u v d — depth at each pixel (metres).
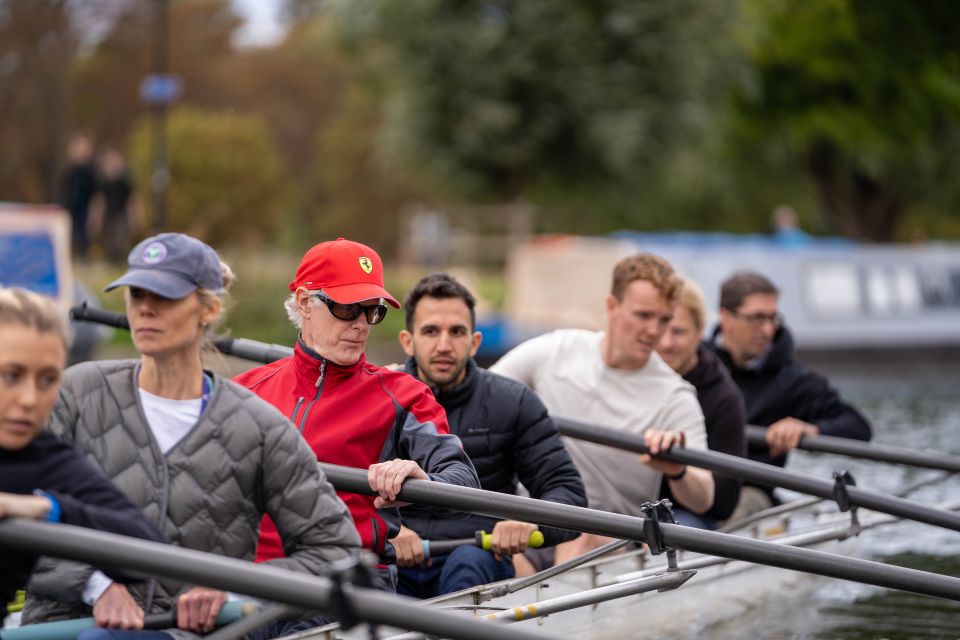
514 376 17.16
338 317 12.54
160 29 57.81
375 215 158.50
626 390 16.56
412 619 8.02
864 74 78.06
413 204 153.00
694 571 12.30
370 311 12.65
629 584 12.30
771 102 81.12
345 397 12.67
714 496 16.91
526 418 14.61
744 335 20.03
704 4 73.69
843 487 15.43
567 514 11.80
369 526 12.52
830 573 12.18
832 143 84.31
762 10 77.06
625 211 84.31
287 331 47.78
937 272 47.69
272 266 50.28
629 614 14.16
